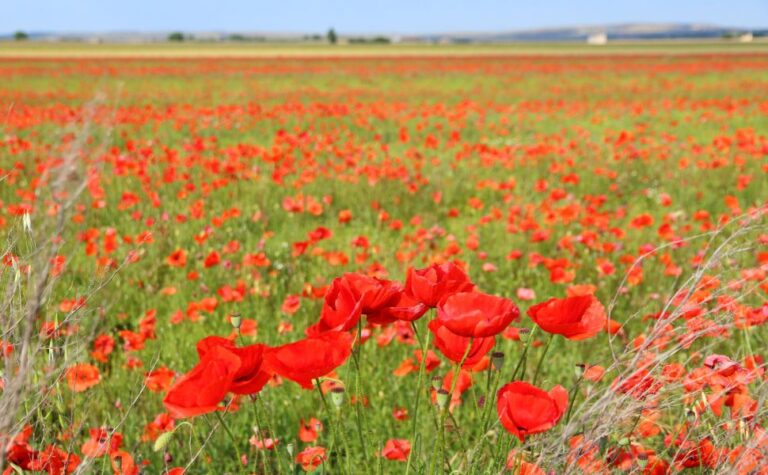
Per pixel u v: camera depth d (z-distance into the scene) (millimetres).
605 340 3947
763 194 8070
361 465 2873
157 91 26797
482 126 14703
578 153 10703
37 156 8844
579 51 89188
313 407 3387
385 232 6703
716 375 1910
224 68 45125
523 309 4547
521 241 6219
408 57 65375
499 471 1791
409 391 3525
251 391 1489
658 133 14578
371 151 10516
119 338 4543
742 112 16984
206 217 7219
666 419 2705
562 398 1644
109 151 9156
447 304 1581
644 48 99625
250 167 9727
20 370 1326
